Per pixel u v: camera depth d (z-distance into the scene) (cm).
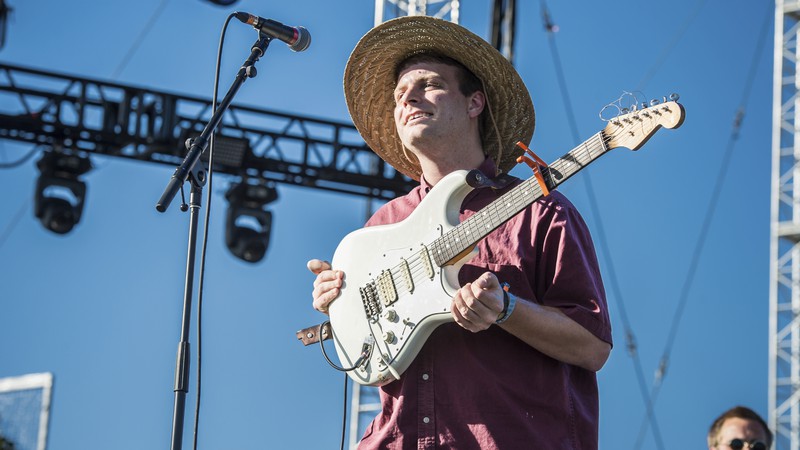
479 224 447
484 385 446
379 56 517
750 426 703
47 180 1378
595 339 439
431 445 447
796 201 1572
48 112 1355
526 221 461
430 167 494
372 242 482
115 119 1360
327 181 1435
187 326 478
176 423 465
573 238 453
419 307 457
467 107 495
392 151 539
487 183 462
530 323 428
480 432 442
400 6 1405
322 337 497
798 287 1539
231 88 529
